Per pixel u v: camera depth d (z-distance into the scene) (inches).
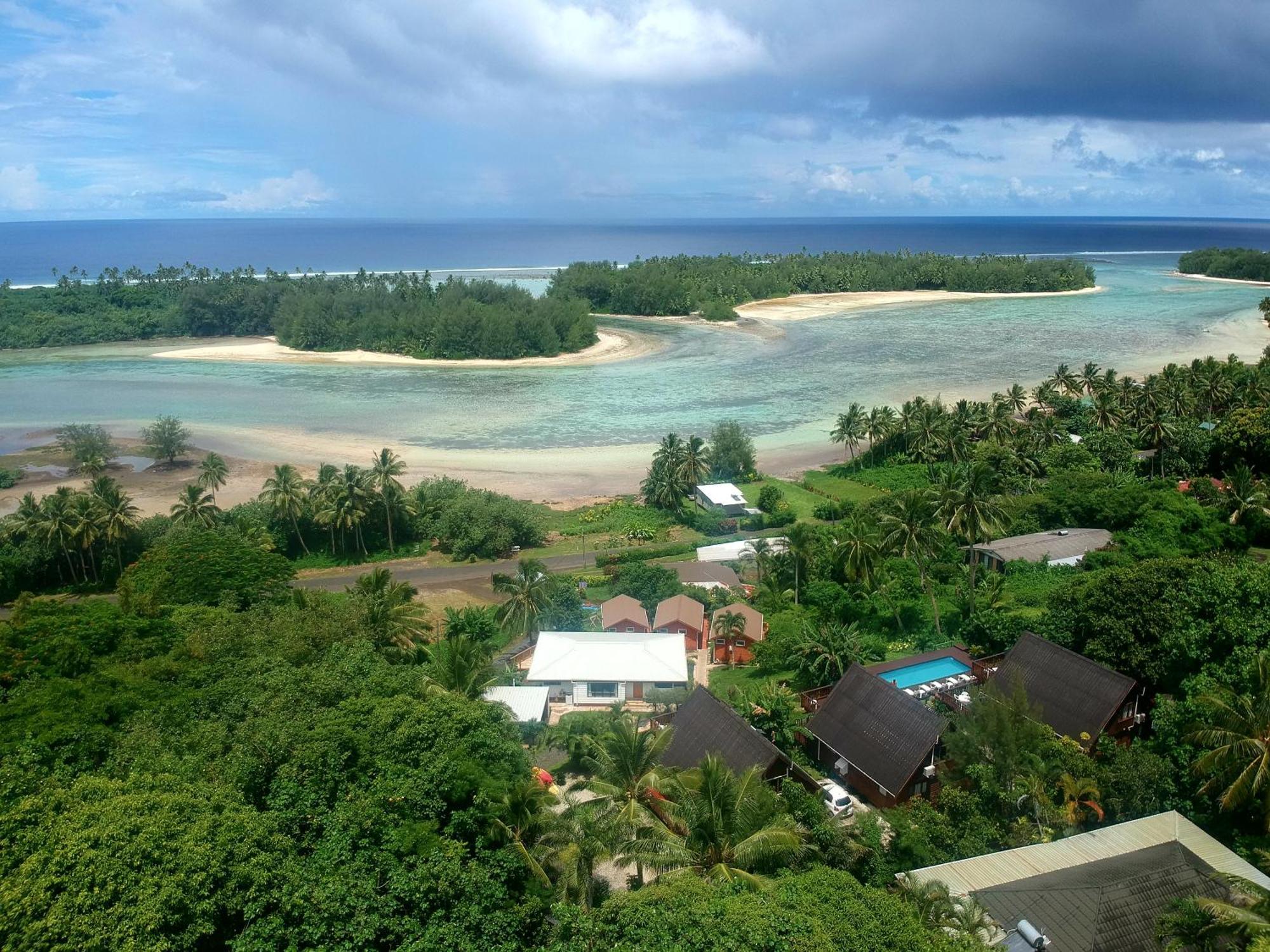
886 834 1840.6
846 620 3129.9
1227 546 3693.4
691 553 3944.4
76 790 1269.7
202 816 1214.3
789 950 1103.6
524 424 6417.3
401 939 1176.2
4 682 1808.6
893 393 7121.1
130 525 3846.0
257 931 1107.3
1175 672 2160.4
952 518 3184.1
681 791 1609.3
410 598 2824.8
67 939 1027.9
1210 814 1780.3
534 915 1338.6
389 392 7504.9
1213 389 5516.7
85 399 7263.8
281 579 2795.3
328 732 1465.3
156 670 1817.2
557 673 2699.3
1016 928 1368.1
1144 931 1373.0
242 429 6299.2
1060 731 2119.8
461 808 1451.8
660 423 6397.6
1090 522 3927.2
